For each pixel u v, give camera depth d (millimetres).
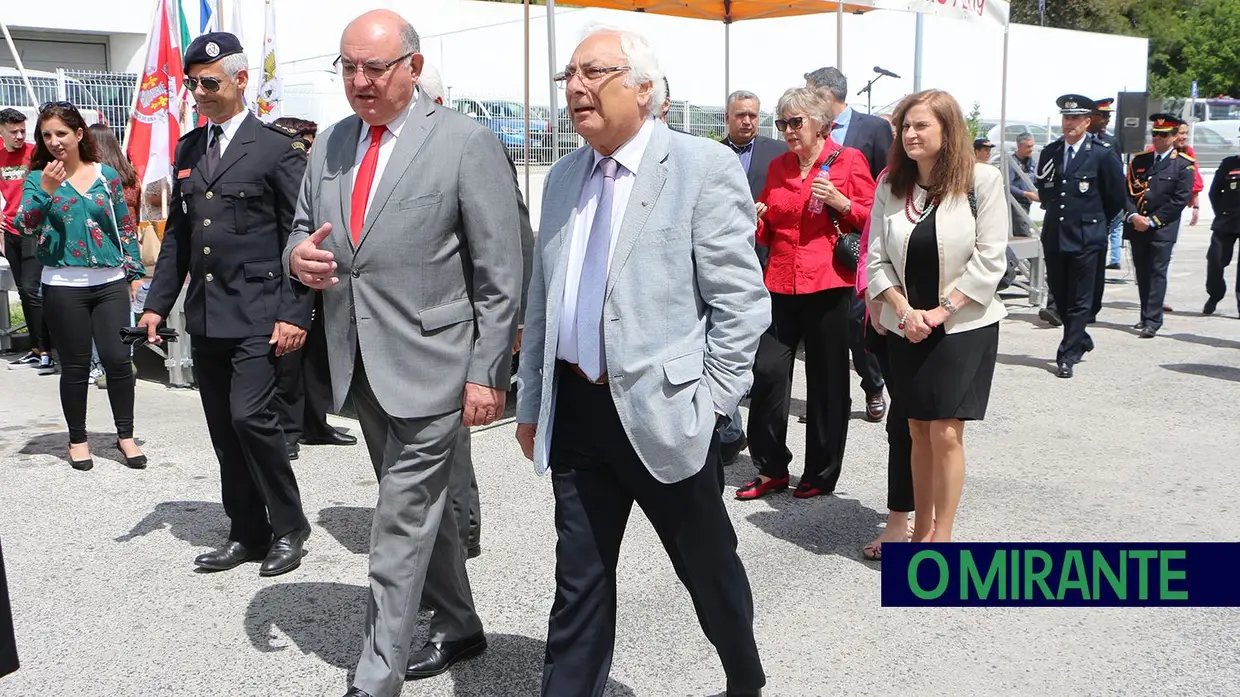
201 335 4180
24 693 3385
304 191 3387
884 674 3473
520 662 3549
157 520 5020
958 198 3994
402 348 3111
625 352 2660
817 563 4434
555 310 2781
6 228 8234
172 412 7137
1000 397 7379
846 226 5020
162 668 3547
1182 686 3383
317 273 3100
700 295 2723
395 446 3152
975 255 3990
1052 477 5547
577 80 2648
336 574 4332
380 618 3080
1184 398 7328
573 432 2811
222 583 4246
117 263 5754
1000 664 3541
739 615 2844
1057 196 8086
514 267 3150
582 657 2789
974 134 21000
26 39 19641
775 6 9664
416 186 3100
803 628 3816
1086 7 49312
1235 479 5492
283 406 5973
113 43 20609
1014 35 27672
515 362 7336
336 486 5512
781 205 5047
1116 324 10547
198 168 4195
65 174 5570
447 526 3363
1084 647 3666
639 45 2674
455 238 3160
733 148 6066
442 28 23578
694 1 9555
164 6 7922
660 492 2734
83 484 5566
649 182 2688
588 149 2846
